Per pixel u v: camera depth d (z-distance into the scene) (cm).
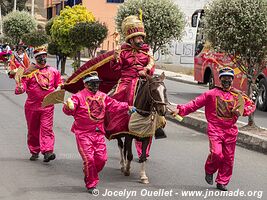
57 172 959
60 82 1045
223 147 871
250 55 1371
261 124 1584
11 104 1878
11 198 795
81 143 842
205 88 2705
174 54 4225
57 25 2697
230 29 1331
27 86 1021
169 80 3152
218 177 878
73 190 848
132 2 2584
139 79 927
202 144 1270
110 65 992
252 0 1328
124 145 962
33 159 1045
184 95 2316
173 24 2630
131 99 902
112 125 914
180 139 1333
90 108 843
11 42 4662
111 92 1001
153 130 883
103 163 852
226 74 859
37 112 1024
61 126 1441
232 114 863
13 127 1409
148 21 2570
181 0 4153
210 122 872
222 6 1347
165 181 920
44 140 1024
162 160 1085
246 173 995
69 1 5934
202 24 1453
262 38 1338
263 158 1136
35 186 865
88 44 2561
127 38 959
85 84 853
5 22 4656
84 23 2552
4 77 2989
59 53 2866
